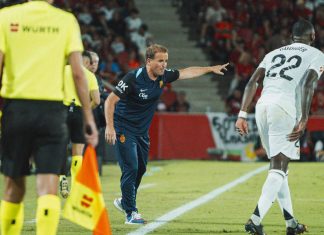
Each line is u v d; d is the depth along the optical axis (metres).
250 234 19.97
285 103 19.00
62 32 14.58
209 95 66.75
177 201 28.16
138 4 75.50
